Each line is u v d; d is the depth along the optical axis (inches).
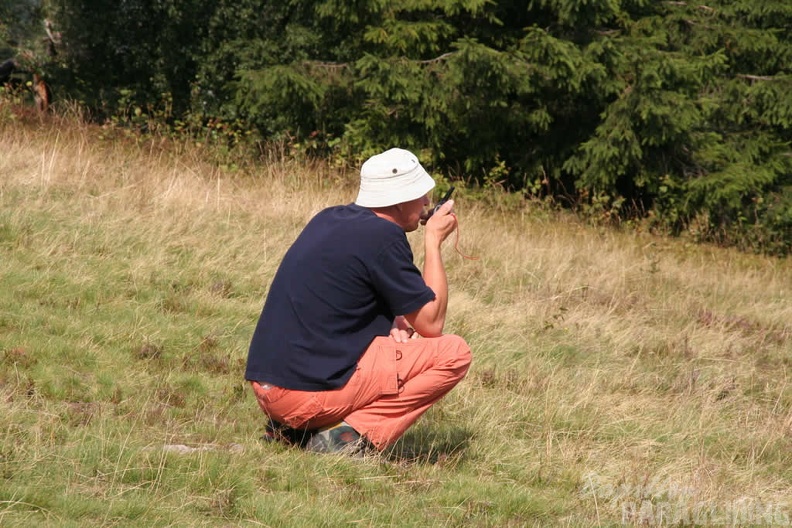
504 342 460.1
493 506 271.7
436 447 315.3
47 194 567.5
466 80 947.3
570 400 384.5
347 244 264.5
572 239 828.6
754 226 1073.5
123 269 466.9
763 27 1159.0
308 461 274.4
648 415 382.6
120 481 249.0
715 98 1109.1
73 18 1295.5
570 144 1070.4
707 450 352.8
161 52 1309.1
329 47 1234.6
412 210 276.4
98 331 380.2
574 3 954.7
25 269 437.1
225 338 405.7
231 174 810.8
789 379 478.0
